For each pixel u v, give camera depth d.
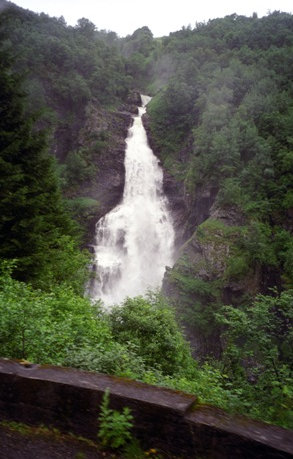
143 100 73.88
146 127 60.72
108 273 42.06
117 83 70.19
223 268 33.03
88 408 2.69
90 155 54.53
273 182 41.19
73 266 17.03
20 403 2.82
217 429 2.40
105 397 2.62
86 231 45.34
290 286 33.03
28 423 2.78
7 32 13.69
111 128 58.59
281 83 57.50
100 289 40.59
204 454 2.42
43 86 58.53
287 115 47.88
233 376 7.15
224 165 41.44
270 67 62.38
